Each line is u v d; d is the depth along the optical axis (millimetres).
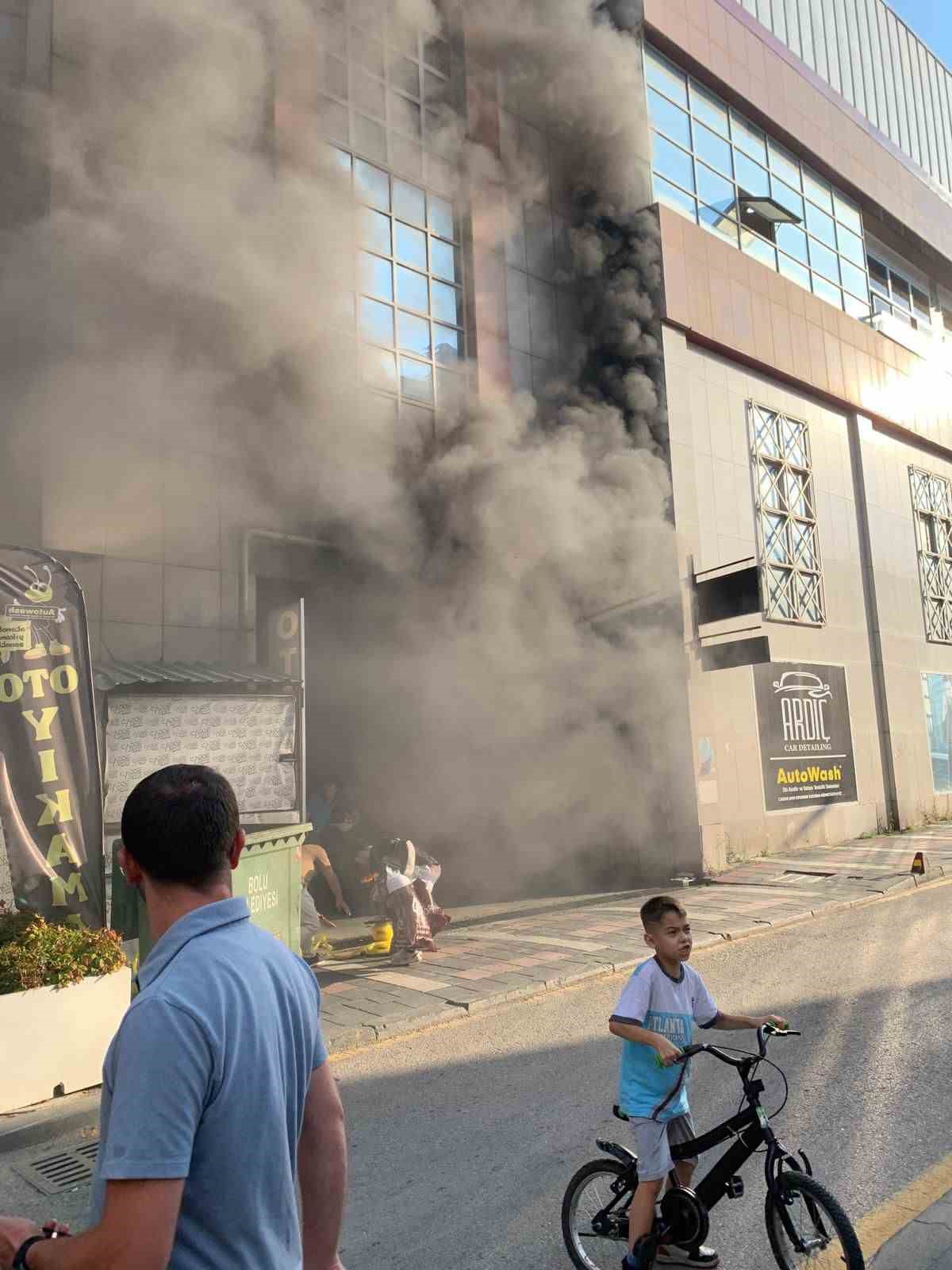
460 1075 5160
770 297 15438
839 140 17953
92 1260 1150
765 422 15141
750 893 10906
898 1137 3887
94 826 6164
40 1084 4906
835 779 15180
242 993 1324
